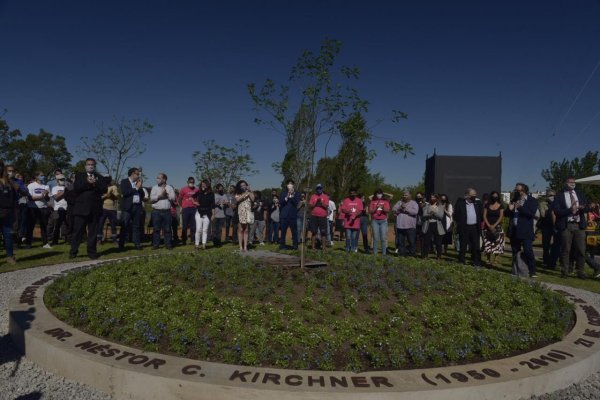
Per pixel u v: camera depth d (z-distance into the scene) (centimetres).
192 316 461
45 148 4825
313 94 706
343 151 2412
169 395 333
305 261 708
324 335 412
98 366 359
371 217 1143
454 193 1479
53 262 924
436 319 473
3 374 393
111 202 1258
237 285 579
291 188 1177
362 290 563
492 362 391
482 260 1186
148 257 805
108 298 515
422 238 1156
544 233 1125
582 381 402
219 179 2662
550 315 532
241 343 387
